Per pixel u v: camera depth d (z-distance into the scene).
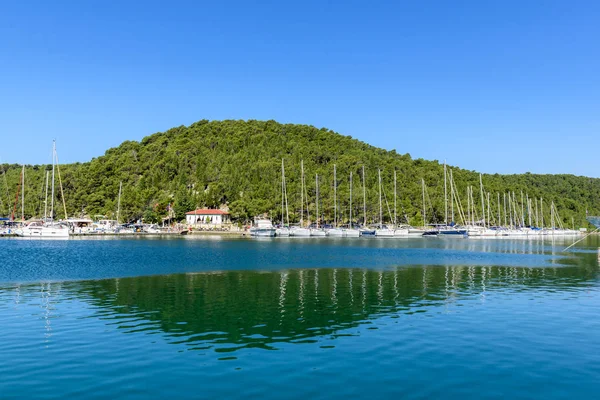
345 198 163.25
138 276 51.25
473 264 66.25
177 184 198.75
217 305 35.81
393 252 88.06
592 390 19.69
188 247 99.44
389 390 19.47
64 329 28.33
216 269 58.22
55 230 127.06
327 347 25.08
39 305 35.22
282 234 141.25
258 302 37.06
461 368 21.98
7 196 184.75
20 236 125.88
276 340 26.39
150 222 174.00
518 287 45.06
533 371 21.70
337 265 63.69
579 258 77.38
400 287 44.81
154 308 34.56
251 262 67.00
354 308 34.84
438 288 44.28
